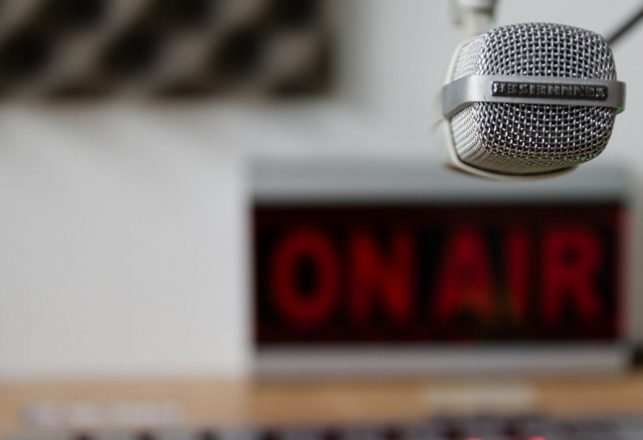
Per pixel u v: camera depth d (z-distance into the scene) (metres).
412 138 0.87
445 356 0.85
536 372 0.85
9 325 0.88
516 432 0.73
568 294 0.84
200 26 0.85
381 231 0.84
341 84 0.86
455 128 0.54
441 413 0.79
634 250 0.87
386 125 0.87
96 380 0.88
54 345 0.89
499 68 0.51
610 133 0.52
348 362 0.85
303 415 0.79
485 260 0.84
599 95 0.51
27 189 0.87
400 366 0.85
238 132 0.87
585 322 0.84
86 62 0.85
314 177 0.83
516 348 0.85
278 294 0.84
